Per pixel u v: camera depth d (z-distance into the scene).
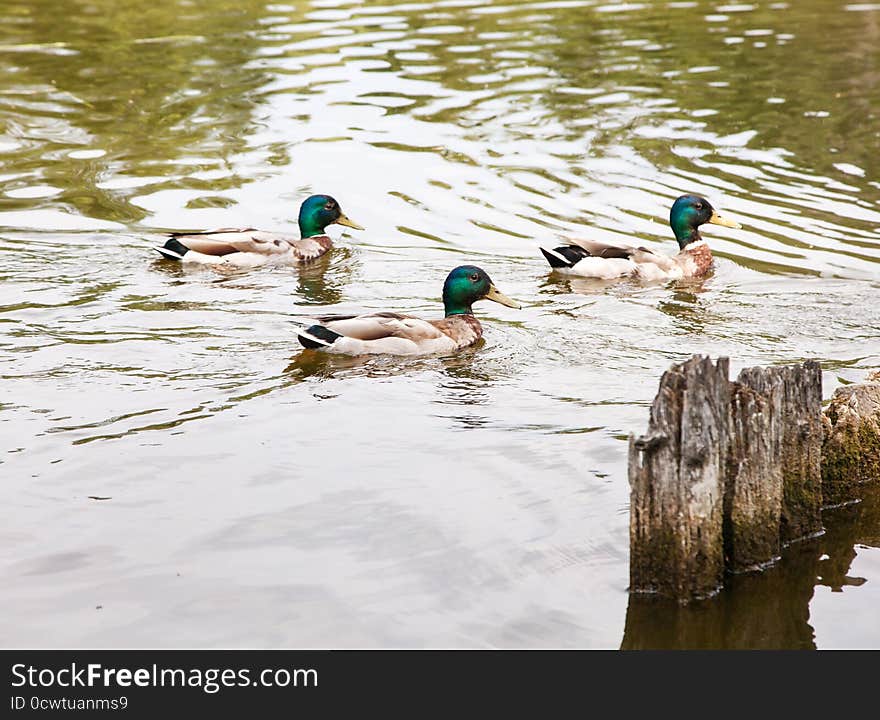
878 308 14.73
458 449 10.48
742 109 23.55
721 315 14.58
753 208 18.55
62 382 11.95
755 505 8.59
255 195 19.42
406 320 13.23
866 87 24.75
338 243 17.52
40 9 33.03
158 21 31.59
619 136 22.06
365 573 8.41
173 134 22.50
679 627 8.02
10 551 8.62
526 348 13.41
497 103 24.19
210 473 9.94
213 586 8.23
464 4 33.44
